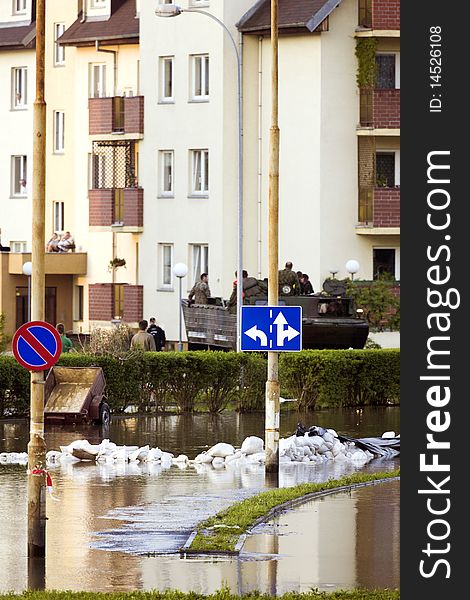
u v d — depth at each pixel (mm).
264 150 115062
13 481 49219
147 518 41156
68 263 127812
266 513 41125
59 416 68250
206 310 101000
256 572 33219
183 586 31844
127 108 121438
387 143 114625
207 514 41875
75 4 131000
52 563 34625
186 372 76125
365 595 30078
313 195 113062
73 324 130250
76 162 130375
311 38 112750
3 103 137750
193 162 118000
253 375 77438
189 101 117438
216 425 69688
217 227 115812
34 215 36438
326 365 79188
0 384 70125
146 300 121438
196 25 116500
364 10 113500
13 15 137375
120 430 66562
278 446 50844
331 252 113188
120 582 32375
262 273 115625
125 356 74000
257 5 115500
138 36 122125
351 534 38031
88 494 46031
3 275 128500
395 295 110625
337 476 51031
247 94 114938
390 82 115188
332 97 112938
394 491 46500
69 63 131000
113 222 123000
